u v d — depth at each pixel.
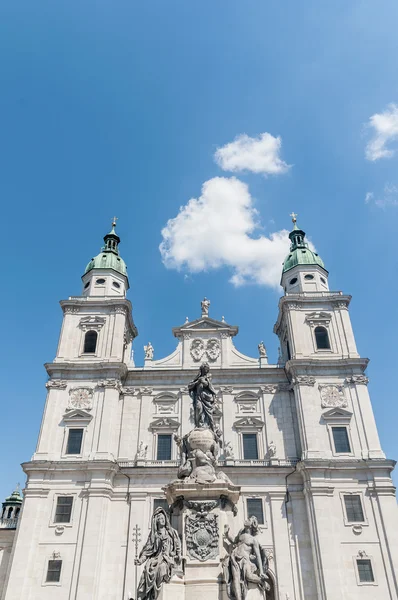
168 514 21.56
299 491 46.38
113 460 48.06
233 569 17.66
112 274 62.22
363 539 43.12
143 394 52.97
